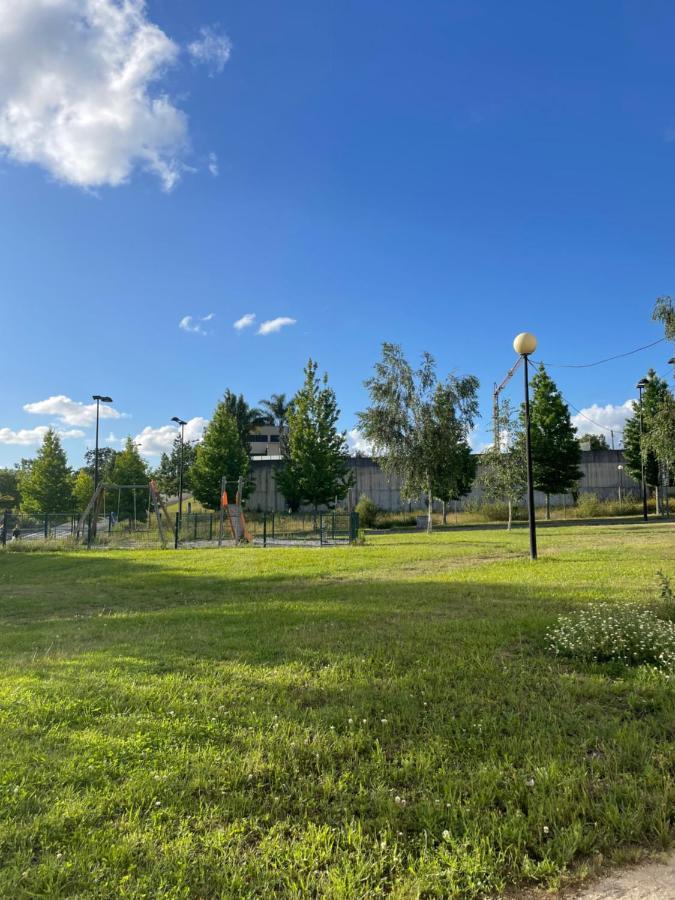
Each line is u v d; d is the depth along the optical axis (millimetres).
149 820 2803
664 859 2523
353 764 3383
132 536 30750
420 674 5008
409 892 2297
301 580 12594
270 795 3047
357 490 52562
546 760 3342
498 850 2586
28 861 2479
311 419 44438
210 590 11539
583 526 31250
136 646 6391
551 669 5125
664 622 6008
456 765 3350
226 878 2363
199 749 3545
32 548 24516
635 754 3428
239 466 47844
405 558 16703
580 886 2371
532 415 43906
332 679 4957
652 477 43375
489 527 35312
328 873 2396
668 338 22703
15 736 3768
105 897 2271
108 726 3930
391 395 33875
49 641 6977
